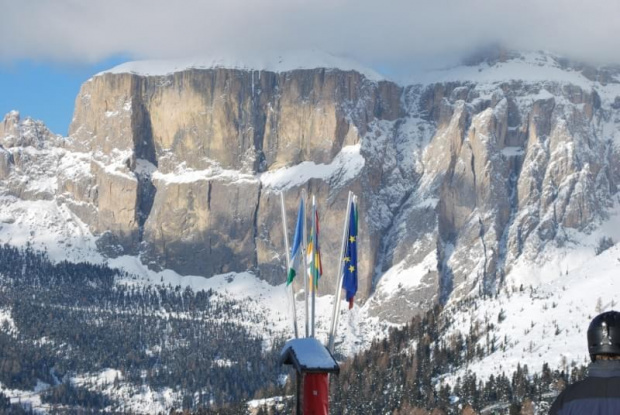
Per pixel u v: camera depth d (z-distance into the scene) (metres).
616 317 20.31
